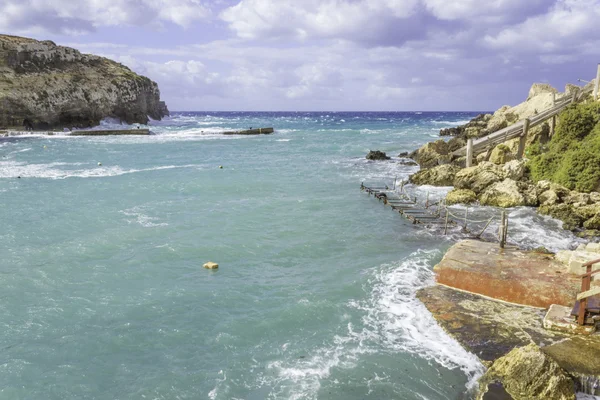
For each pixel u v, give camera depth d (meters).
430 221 21.64
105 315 12.65
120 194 27.41
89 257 16.78
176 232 19.77
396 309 12.88
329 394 9.33
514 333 11.30
